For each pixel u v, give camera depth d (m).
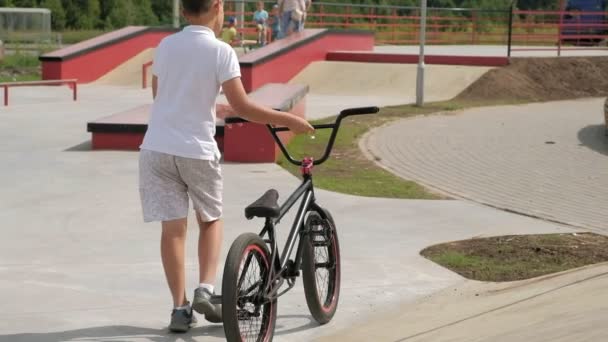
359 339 6.71
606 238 10.00
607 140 18.77
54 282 8.16
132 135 16.36
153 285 8.11
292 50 30.66
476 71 29.92
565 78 29.86
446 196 12.77
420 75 25.12
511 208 11.94
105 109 24.05
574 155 16.78
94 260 9.02
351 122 21.45
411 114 23.31
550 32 70.62
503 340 6.54
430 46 42.84
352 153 16.88
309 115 22.53
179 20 40.34
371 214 11.38
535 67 30.19
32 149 16.39
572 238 9.96
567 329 6.64
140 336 6.66
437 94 28.53
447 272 8.63
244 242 5.86
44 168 14.43
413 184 13.73
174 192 6.41
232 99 6.30
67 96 27.83
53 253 9.30
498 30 56.12
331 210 11.59
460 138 18.92
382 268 8.77
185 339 6.62
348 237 10.09
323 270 7.34
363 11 73.56
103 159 15.33
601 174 14.82
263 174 14.20
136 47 34.75
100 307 7.39
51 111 23.19
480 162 15.98
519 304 7.42
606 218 11.32
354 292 7.95
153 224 10.70
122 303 7.52
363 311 7.43
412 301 7.72
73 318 7.07
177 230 6.47
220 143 16.19
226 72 6.27
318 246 7.00
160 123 6.35
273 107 15.36
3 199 12.07
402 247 9.64
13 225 10.59
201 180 6.38
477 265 8.84
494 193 13.08
